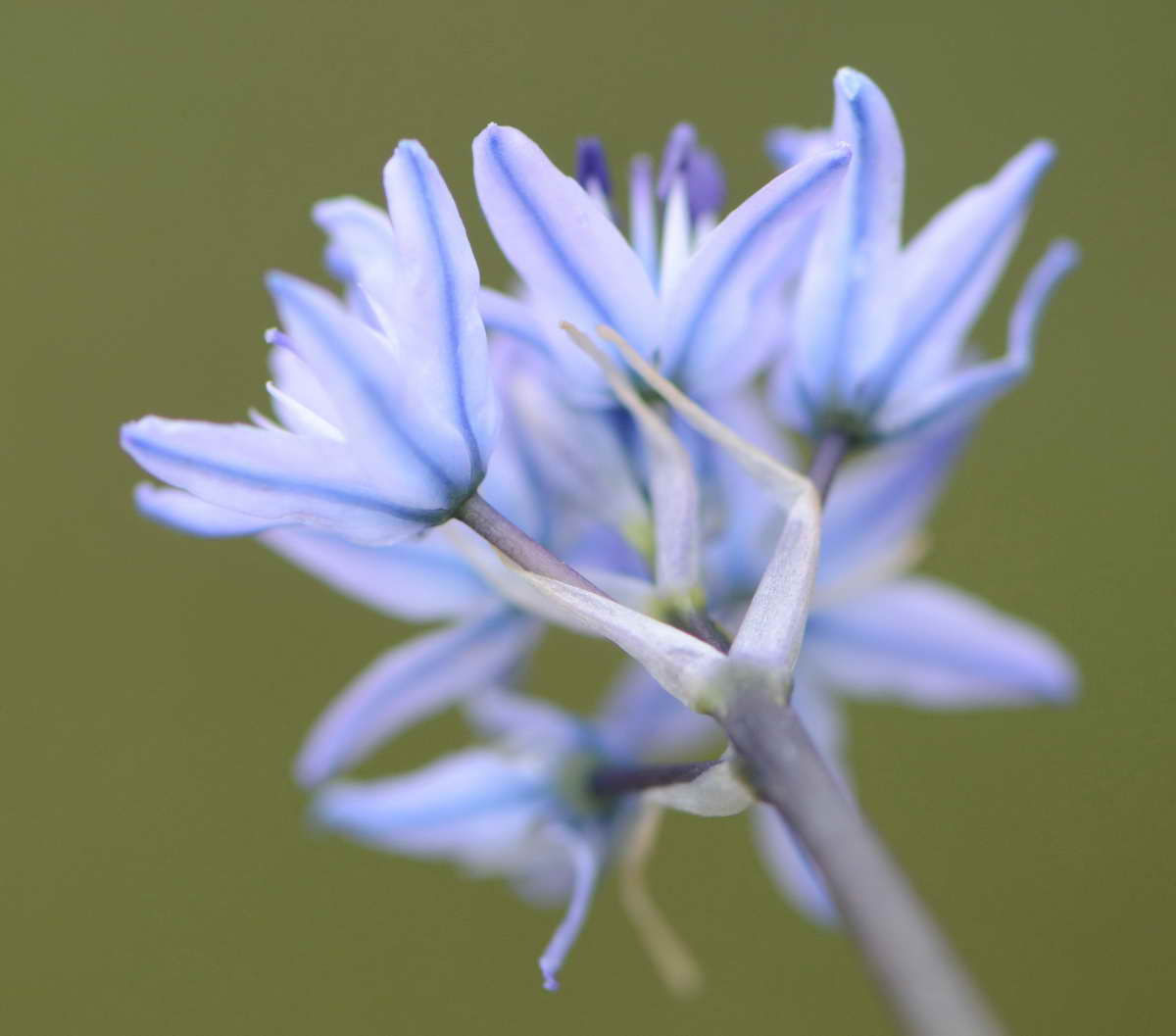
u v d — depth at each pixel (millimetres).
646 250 91
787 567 82
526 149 86
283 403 86
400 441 84
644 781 88
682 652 81
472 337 85
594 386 90
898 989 76
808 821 79
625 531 92
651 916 91
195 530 87
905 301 92
